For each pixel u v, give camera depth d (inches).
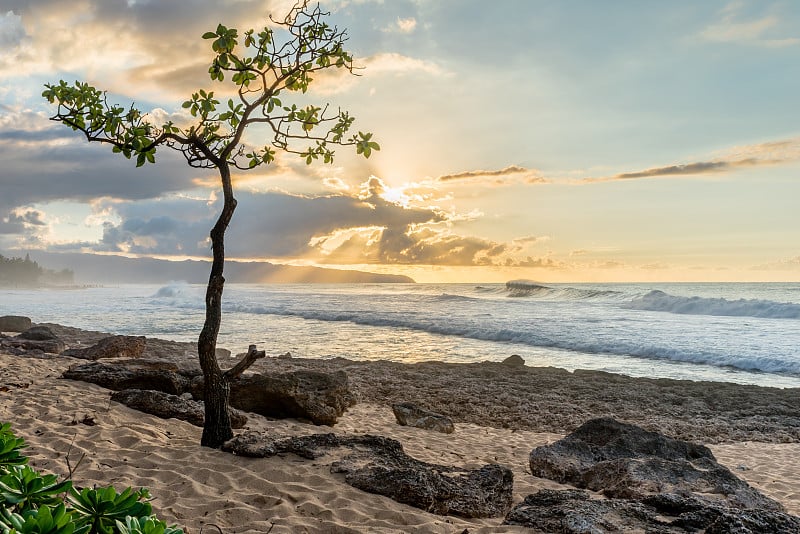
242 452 259.4
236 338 1177.4
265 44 290.0
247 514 197.9
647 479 258.4
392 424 438.6
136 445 269.0
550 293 2721.5
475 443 400.5
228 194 292.5
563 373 746.2
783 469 373.1
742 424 518.0
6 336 762.2
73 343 850.8
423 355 981.2
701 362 924.0
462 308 2032.5
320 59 295.1
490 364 811.4
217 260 288.4
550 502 217.5
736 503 236.4
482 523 216.2
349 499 216.1
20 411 311.3
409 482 221.6
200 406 346.9
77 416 307.0
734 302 1657.2
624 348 1022.4
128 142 276.5
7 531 48.5
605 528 189.0
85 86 265.1
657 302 1889.8
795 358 887.7
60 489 64.2
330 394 413.1
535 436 440.8
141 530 60.0
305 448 261.6
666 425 504.1
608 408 559.8
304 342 1127.0
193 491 216.4
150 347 818.2
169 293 3307.1
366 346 1080.2
